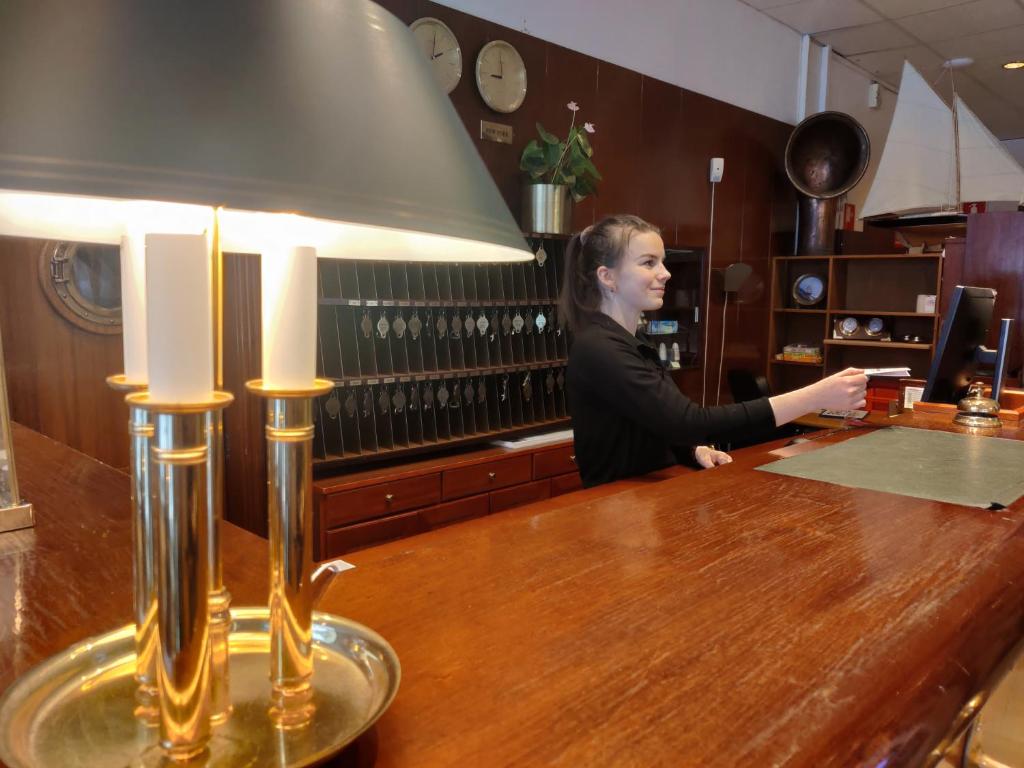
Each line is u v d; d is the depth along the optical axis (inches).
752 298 217.6
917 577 40.5
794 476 66.1
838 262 215.9
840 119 211.6
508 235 19.1
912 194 231.0
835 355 220.8
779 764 23.2
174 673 20.5
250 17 15.4
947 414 107.5
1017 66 256.5
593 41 166.9
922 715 27.4
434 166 17.3
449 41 134.3
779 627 33.7
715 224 202.5
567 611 35.3
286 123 15.0
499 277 139.3
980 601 37.4
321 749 21.8
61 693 24.9
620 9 172.6
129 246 22.0
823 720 25.8
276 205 14.2
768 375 227.3
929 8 207.8
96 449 102.5
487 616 34.5
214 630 22.8
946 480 64.7
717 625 33.8
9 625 34.2
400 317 126.8
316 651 28.2
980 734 45.5
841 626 33.9
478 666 29.6
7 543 45.8
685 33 190.9
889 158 235.0
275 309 21.4
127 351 22.3
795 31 228.4
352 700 24.8
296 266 21.2
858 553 44.5
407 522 122.9
